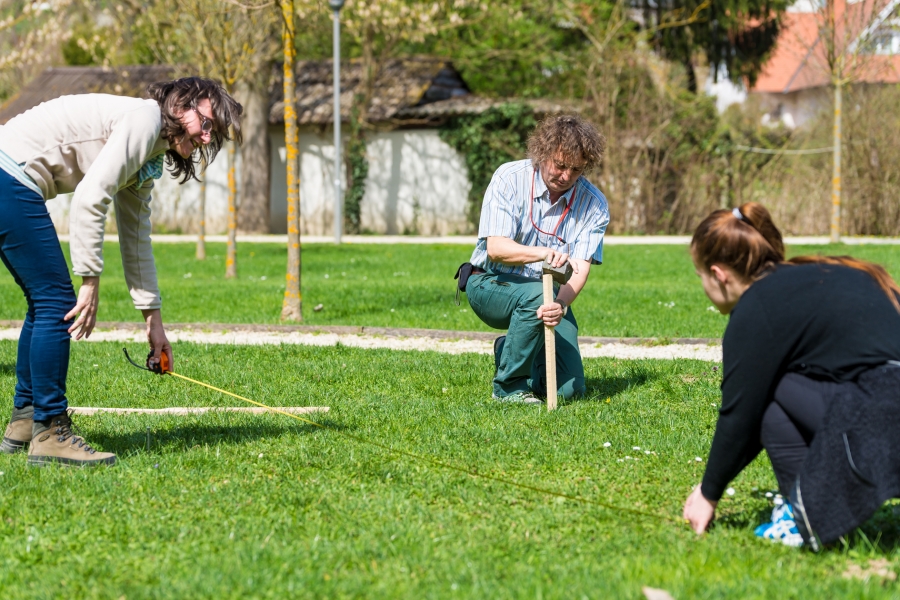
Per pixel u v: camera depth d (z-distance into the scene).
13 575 3.35
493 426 5.52
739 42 34.06
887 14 21.20
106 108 4.41
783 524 3.64
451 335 9.68
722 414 3.51
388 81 31.70
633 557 3.44
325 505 4.04
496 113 29.53
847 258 3.56
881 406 3.20
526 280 6.23
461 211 30.66
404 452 4.93
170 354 4.99
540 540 3.68
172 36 20.16
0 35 23.56
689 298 12.41
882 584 3.12
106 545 3.63
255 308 12.09
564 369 6.51
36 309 4.55
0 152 4.32
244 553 3.47
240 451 4.96
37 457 4.61
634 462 4.78
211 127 4.49
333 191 31.28
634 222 28.80
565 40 34.31
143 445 5.08
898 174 26.59
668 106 28.78
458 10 30.64
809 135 29.14
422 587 3.18
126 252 4.79
